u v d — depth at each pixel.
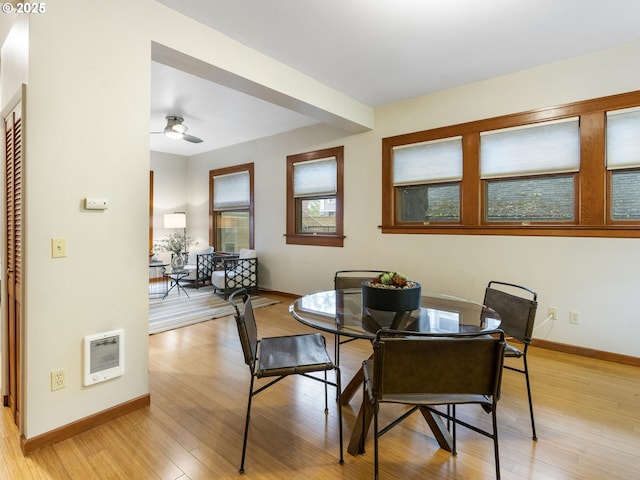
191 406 2.15
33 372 1.69
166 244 6.85
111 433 1.86
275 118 4.63
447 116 3.63
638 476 1.55
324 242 4.82
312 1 2.16
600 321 2.89
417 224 3.94
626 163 2.73
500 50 2.80
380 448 1.76
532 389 2.38
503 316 2.20
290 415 2.07
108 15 1.92
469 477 1.55
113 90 1.94
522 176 3.22
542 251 3.14
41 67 1.68
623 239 2.78
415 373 1.33
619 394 2.31
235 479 1.54
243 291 1.91
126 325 2.04
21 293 1.71
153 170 6.71
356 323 1.79
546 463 1.64
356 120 3.92
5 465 1.61
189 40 2.32
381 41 2.65
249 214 5.91
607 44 2.72
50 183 1.72
